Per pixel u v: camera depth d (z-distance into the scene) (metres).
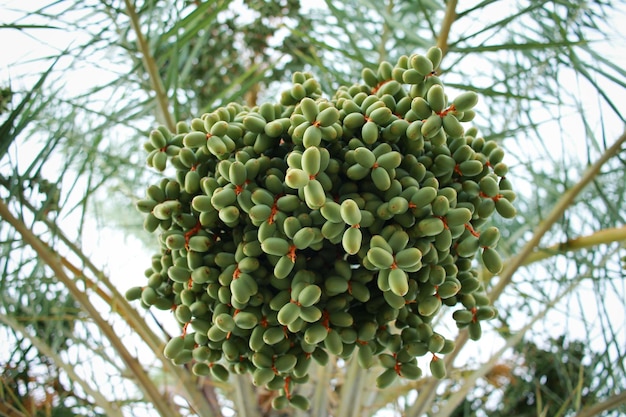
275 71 1.51
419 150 0.66
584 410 1.04
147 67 1.05
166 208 0.68
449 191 0.65
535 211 1.34
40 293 1.12
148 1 1.04
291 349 0.69
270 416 1.14
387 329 0.69
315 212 0.63
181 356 0.71
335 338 0.65
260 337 0.66
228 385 1.19
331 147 0.66
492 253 0.67
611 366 1.06
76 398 1.19
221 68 1.51
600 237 1.03
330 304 0.65
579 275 1.17
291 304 0.61
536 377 1.43
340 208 0.59
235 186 0.64
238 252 0.65
